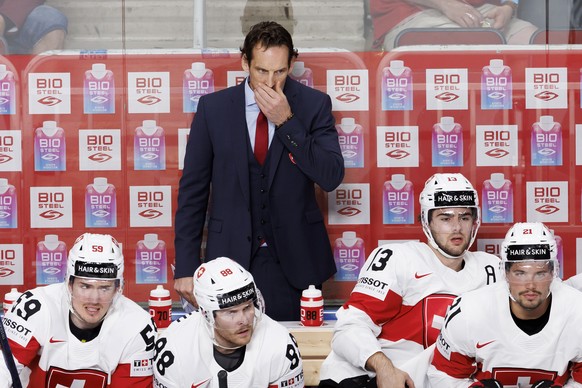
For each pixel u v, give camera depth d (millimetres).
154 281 15016
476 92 14953
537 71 14930
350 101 14984
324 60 14961
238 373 10984
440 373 11555
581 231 14977
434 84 14953
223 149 13953
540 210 15000
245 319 10672
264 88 13320
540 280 10750
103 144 14906
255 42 13359
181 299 14953
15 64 14805
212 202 14125
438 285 12289
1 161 14828
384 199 15000
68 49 14992
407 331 12344
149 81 14914
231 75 14961
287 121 13375
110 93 14883
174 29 15195
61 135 14852
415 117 14969
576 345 11039
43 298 11266
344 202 15000
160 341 11188
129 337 11312
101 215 14945
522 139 14953
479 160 14984
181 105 14953
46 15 14875
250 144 13984
